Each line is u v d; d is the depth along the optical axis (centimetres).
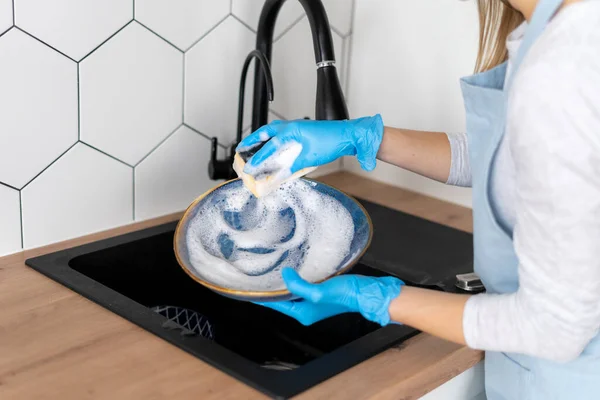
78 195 119
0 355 88
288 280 83
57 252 114
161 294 127
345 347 93
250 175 94
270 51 119
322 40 112
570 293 72
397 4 147
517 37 88
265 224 109
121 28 116
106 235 122
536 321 74
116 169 123
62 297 102
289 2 140
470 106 91
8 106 106
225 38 131
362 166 104
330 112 112
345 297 85
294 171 96
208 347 91
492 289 92
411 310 84
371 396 84
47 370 85
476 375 106
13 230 112
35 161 112
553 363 90
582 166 69
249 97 139
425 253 126
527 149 71
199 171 136
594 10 70
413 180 154
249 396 82
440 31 142
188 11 124
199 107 131
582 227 70
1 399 79
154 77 123
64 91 112
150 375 85
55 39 108
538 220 71
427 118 148
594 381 89
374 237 132
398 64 150
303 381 85
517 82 72
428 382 91
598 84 68
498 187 86
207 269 95
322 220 106
